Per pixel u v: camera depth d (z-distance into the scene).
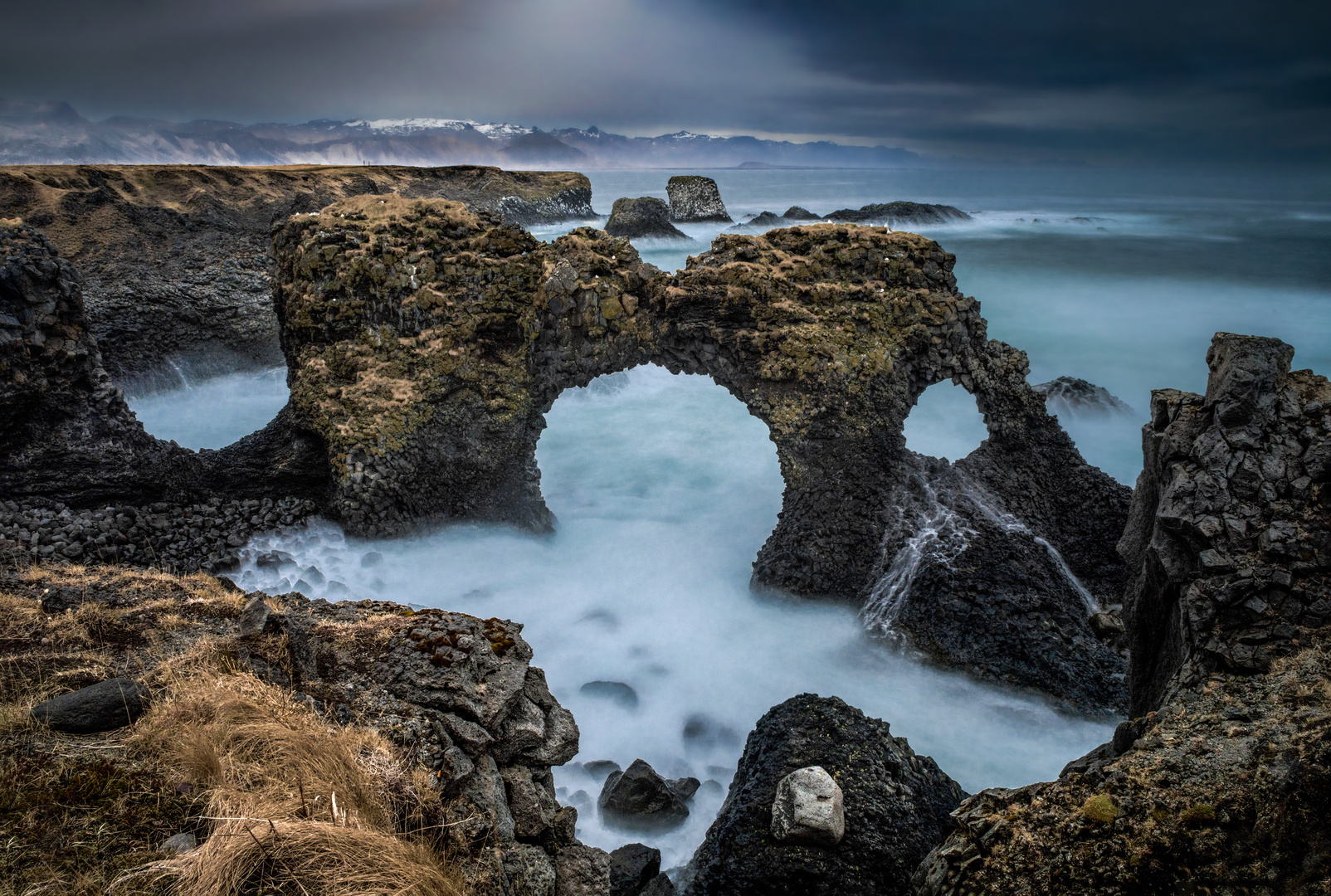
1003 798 10.62
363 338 26.89
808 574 25.47
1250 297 71.00
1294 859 8.49
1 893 5.67
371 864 6.31
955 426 43.59
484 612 25.05
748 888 12.45
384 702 8.72
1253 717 10.20
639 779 16.22
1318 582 11.60
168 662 8.70
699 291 28.14
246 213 72.94
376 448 25.75
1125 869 9.02
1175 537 13.06
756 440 42.62
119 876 5.88
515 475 28.38
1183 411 14.02
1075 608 23.42
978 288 75.56
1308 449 12.66
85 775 6.84
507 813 8.35
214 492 26.08
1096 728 20.02
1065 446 28.11
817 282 28.42
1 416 22.55
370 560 25.44
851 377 27.17
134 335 46.19
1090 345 57.69
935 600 23.47
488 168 122.50
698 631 24.92
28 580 10.96
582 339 28.48
